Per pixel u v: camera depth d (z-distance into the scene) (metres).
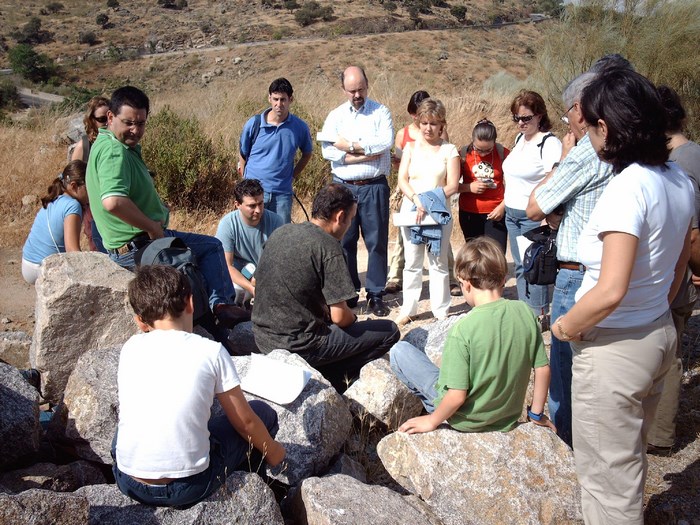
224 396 2.78
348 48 73.81
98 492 2.81
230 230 5.42
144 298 2.82
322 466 3.31
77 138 10.82
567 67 13.20
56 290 3.98
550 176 3.53
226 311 4.71
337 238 4.22
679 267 2.89
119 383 2.77
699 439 3.87
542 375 3.26
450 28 85.50
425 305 6.01
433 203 5.19
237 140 10.71
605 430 2.74
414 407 3.86
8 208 8.80
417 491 3.22
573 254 3.42
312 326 4.11
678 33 12.20
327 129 5.82
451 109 12.30
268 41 86.62
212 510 2.74
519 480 3.10
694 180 3.41
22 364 4.96
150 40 92.00
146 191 4.60
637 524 2.79
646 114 2.48
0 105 41.41
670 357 2.72
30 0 110.62
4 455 3.18
